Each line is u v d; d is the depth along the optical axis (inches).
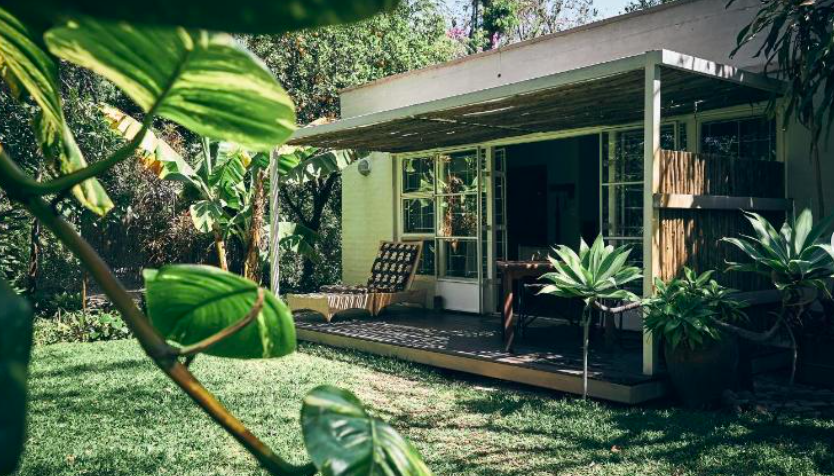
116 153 16.6
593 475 150.6
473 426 190.2
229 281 20.1
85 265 16.3
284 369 277.1
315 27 9.1
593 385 215.6
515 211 497.7
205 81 15.5
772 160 264.7
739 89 238.7
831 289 228.7
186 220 505.7
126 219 503.5
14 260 410.6
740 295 235.0
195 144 525.3
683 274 217.6
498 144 371.2
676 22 290.8
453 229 396.8
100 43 14.4
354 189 458.0
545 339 294.5
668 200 209.3
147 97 16.1
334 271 574.9
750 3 266.7
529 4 902.4
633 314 306.7
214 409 17.0
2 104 333.1
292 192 580.1
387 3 9.2
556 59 338.6
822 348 226.8
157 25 8.9
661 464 155.5
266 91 15.8
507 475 151.2
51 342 355.6
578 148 454.3
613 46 314.8
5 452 7.9
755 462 154.0
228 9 8.8
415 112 281.9
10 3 9.1
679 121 293.4
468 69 379.9
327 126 323.3
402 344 289.1
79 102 398.6
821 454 157.6
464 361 259.4
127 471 161.3
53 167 23.4
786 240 176.1
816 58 196.2
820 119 209.6
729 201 231.8
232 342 22.0
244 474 158.9
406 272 392.8
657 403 215.5
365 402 218.7
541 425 188.7
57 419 206.7
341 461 16.7
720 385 201.3
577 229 458.9
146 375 269.6
